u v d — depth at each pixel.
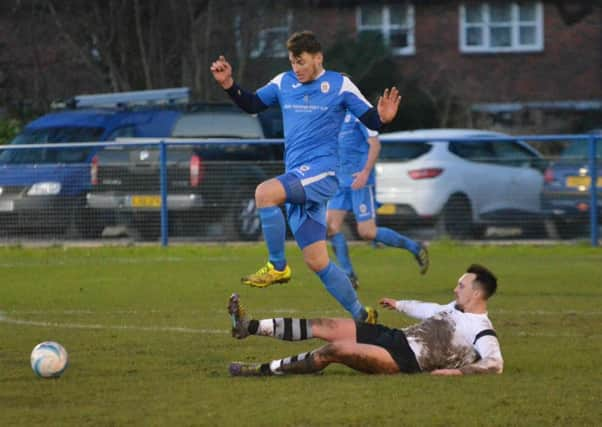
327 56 88.19
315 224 25.67
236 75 78.50
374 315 26.03
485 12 103.62
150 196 53.31
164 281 41.34
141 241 53.47
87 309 33.75
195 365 24.27
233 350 26.25
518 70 104.00
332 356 22.02
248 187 53.50
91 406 20.06
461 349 22.25
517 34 105.00
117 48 78.38
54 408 19.94
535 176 54.50
